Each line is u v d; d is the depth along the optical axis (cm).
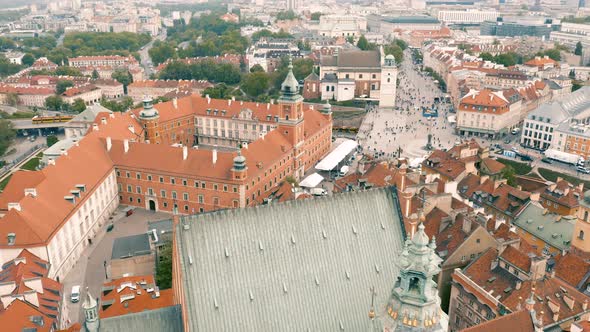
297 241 8369
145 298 11162
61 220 14725
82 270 15288
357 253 8638
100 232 17575
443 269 11669
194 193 18525
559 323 10025
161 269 12988
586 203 12719
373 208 8981
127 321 8562
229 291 7869
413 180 15100
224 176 17900
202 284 7794
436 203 13212
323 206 8681
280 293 8062
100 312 10756
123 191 19550
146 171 18900
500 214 16012
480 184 17212
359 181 15712
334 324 8125
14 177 15650
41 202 14688
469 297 11069
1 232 13512
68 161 17112
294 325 7962
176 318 8712
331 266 8431
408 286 5312
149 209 19412
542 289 10494
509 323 8669
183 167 18550
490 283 10988
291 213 8462
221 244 8025
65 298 13838
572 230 14062
